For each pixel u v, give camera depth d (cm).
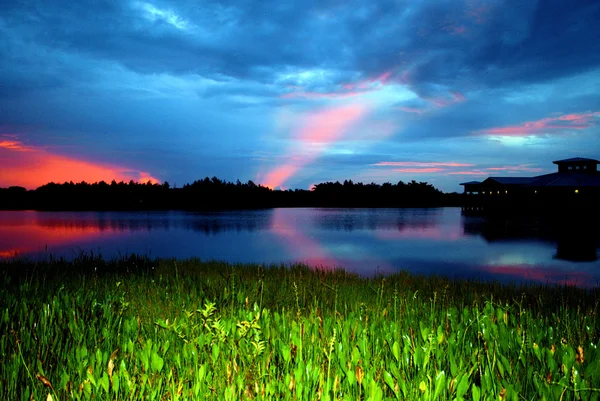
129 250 2256
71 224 4194
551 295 783
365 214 6744
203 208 9619
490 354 303
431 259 1919
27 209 8125
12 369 282
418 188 12162
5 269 832
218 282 685
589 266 1711
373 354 310
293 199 11812
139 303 510
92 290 551
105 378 243
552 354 277
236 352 305
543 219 4847
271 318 407
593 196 5172
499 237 2961
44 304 402
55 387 269
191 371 283
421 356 278
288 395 245
